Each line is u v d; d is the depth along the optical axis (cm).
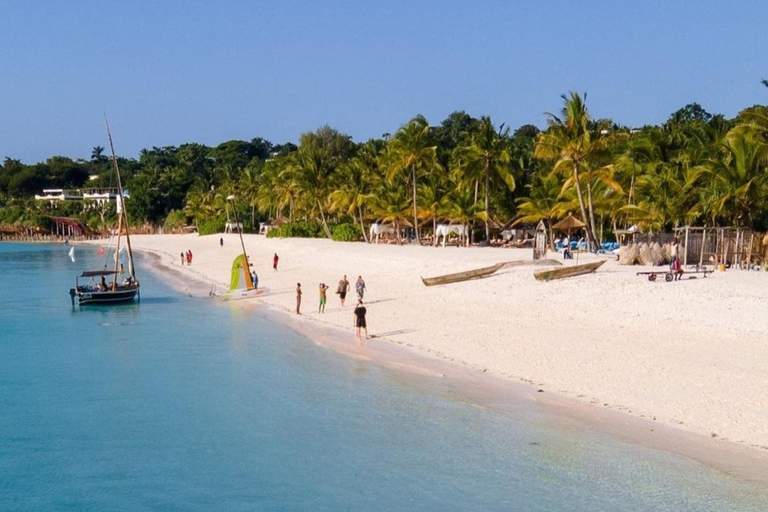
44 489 1916
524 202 8606
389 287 5194
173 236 17275
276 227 12162
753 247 5053
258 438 2239
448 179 9656
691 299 3506
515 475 1827
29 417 2534
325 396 2622
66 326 4441
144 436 2303
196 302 5491
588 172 6669
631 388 2356
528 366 2736
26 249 14888
